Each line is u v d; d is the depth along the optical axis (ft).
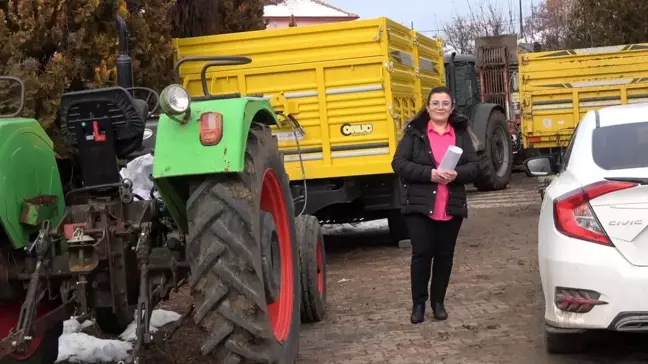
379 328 19.39
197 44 28.27
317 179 28.25
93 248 12.66
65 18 21.71
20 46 21.06
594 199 14.14
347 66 27.40
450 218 19.08
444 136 19.13
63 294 13.25
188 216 12.61
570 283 14.19
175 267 13.62
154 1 26.71
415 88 31.63
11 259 13.35
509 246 30.01
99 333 18.42
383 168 27.43
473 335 18.22
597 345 16.88
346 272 27.32
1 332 13.78
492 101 64.39
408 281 24.89
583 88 51.90
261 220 13.99
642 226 13.71
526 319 19.30
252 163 13.06
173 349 17.07
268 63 27.86
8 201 12.56
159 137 12.55
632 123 16.56
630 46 51.13
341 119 27.63
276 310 14.96
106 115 12.92
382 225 39.40
